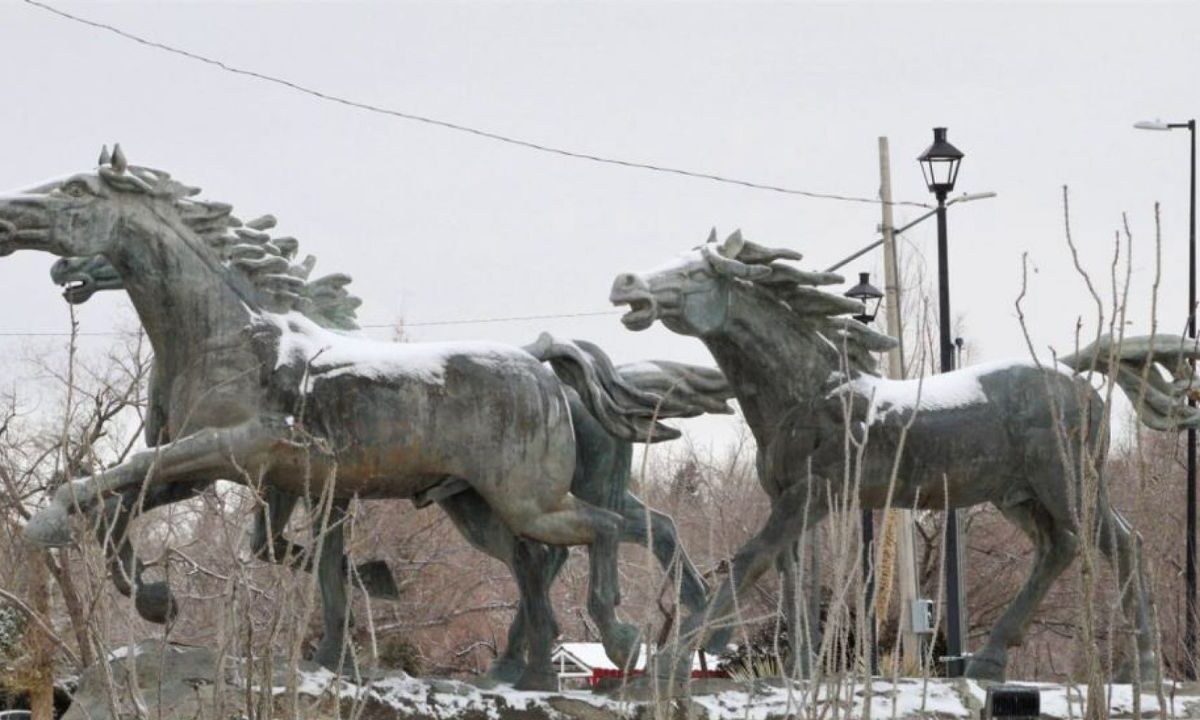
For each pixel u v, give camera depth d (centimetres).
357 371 1474
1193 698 1535
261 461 1441
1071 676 753
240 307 1467
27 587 1472
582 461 1598
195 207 1474
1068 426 1602
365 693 739
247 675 714
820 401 1579
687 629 1541
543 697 1448
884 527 729
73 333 772
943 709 1498
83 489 1388
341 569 1557
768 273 1568
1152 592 720
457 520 1580
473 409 1497
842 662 686
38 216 1427
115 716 697
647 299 1541
